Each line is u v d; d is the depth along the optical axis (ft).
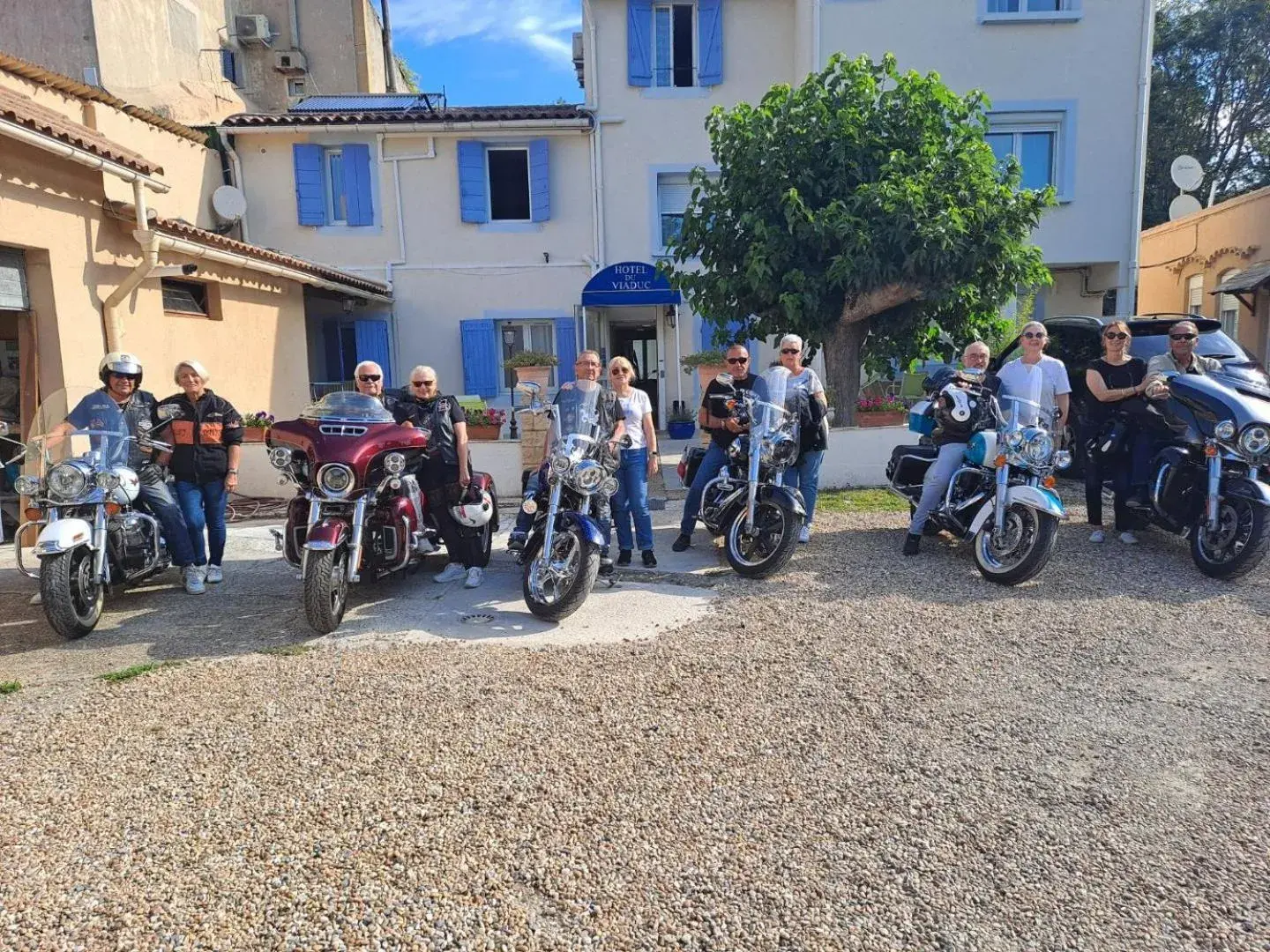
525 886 8.63
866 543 22.63
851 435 30.27
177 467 19.72
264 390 38.47
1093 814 9.87
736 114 31.09
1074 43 46.62
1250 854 9.07
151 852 9.21
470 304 49.88
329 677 14.05
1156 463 20.16
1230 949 7.70
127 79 54.08
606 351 50.80
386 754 11.37
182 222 30.60
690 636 15.81
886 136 30.17
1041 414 19.52
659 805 10.09
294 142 48.67
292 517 17.89
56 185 25.52
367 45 78.07
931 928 8.00
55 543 15.87
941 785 10.51
